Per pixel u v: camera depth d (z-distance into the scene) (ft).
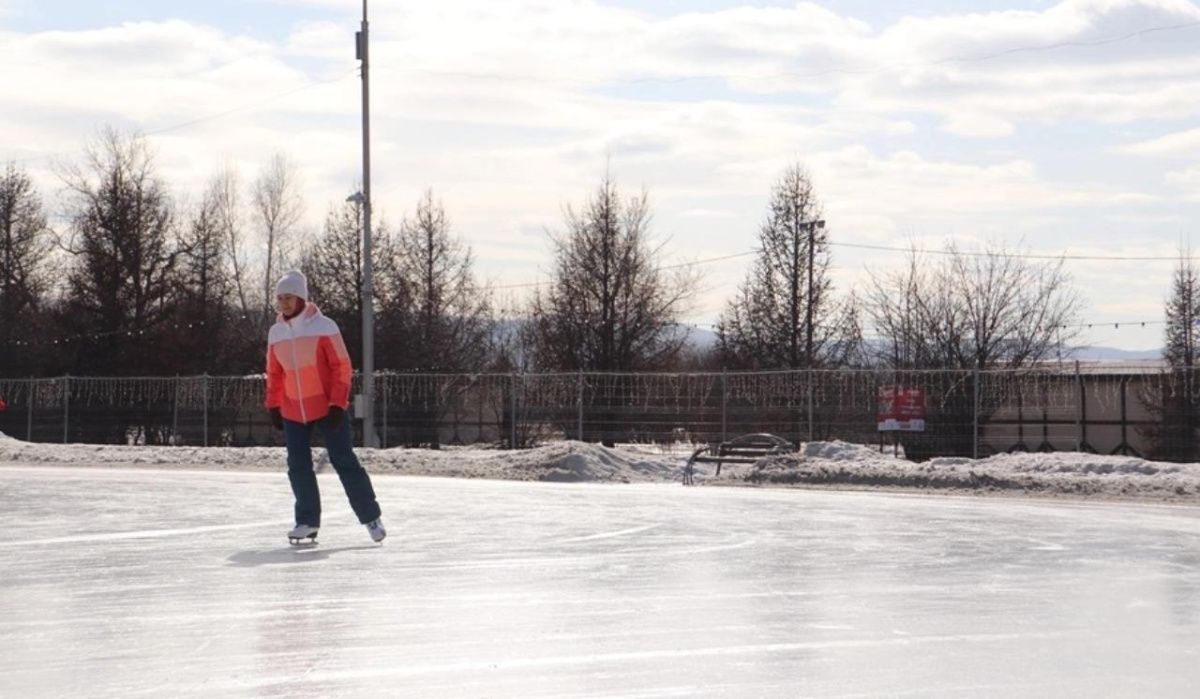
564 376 108.37
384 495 59.88
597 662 21.40
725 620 25.39
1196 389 95.61
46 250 220.02
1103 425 109.70
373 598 27.63
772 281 158.40
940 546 38.99
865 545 38.93
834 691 19.57
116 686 19.54
